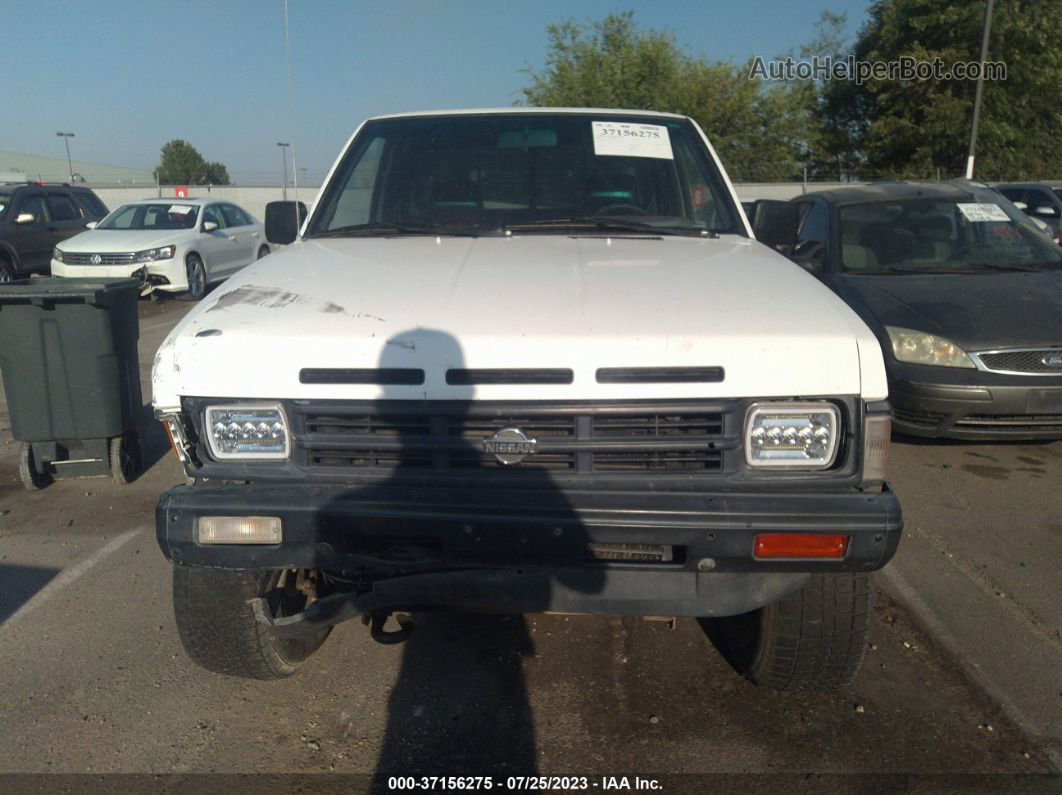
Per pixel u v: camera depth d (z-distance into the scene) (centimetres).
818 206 734
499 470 257
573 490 253
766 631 301
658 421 254
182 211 1481
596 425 254
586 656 356
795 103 2944
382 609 280
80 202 1633
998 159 2783
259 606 298
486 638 371
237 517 256
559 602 266
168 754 297
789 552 247
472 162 415
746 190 2864
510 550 250
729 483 255
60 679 341
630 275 306
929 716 316
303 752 298
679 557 254
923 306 572
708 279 304
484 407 254
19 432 530
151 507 523
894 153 2941
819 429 256
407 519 250
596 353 253
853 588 283
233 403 264
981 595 407
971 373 533
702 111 2898
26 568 440
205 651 311
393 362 256
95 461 549
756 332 258
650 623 382
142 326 1186
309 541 255
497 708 322
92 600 406
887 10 2938
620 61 2789
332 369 258
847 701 325
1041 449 611
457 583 267
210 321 278
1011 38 2741
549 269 314
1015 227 684
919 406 543
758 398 254
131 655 358
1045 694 329
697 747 299
